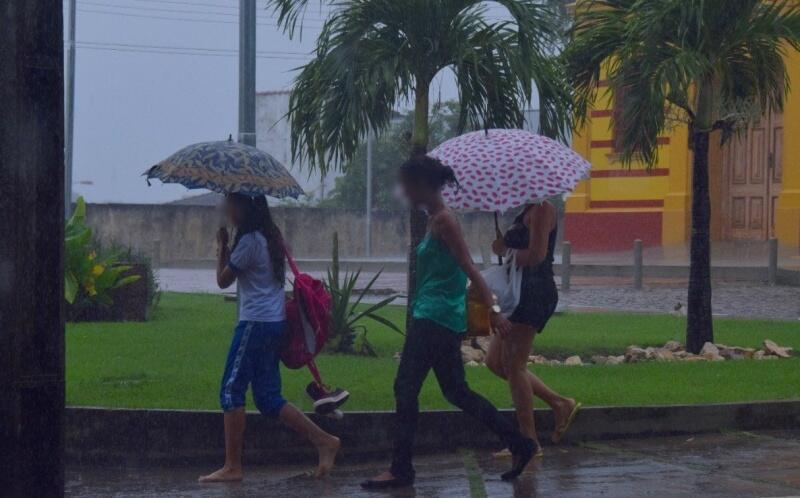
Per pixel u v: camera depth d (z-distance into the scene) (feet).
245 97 50.52
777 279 96.94
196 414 33.96
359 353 50.57
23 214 22.13
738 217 124.36
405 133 51.19
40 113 22.09
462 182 31.60
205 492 30.53
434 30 47.55
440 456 35.17
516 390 33.14
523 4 47.67
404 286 102.99
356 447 34.78
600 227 134.41
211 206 180.24
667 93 51.29
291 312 32.12
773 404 38.93
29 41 21.91
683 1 48.78
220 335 55.62
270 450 34.12
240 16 50.57
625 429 37.17
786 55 53.72
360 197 197.77
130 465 33.88
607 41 52.26
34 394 22.41
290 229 177.37
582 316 69.21
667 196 128.57
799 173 117.29
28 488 22.47
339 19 48.03
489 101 48.98
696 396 39.65
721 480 31.45
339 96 48.98
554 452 35.40
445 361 30.37
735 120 54.60
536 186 31.27
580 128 54.03
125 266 63.26
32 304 22.31
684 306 77.00
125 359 46.16
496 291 32.12
